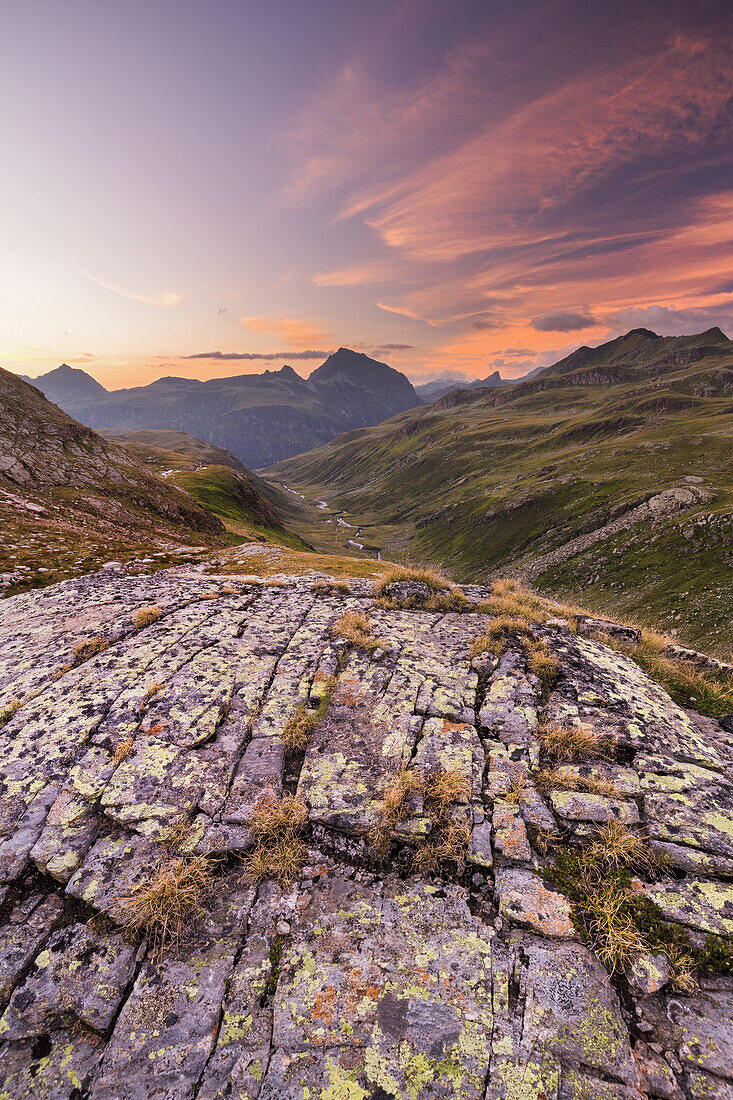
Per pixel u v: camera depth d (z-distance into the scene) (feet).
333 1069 14.11
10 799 22.77
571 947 16.84
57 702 29.22
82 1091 13.94
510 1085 13.62
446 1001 15.57
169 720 27.07
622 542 517.55
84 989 16.22
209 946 17.48
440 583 48.75
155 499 238.48
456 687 30.37
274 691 29.86
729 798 21.34
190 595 47.57
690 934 16.65
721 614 352.69
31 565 92.53
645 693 29.73
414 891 19.08
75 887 19.07
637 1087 13.48
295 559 135.95
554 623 39.99
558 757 24.27
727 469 584.81
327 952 17.12
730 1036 14.23
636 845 19.24
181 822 21.43
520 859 19.67
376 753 24.94
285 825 21.42
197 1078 14.08
